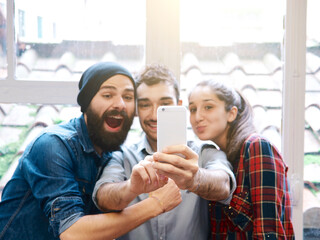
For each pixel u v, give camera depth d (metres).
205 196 1.11
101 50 1.55
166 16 1.50
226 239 1.26
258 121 1.53
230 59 1.55
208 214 1.32
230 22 1.55
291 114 1.51
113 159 1.33
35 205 1.24
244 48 1.55
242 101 1.36
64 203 1.15
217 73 1.55
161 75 1.36
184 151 1.04
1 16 1.53
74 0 1.54
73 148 1.26
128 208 1.17
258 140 1.25
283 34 1.53
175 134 1.06
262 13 1.55
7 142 1.55
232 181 1.18
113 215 1.14
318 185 1.54
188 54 1.55
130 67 1.55
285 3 1.52
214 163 1.23
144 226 1.27
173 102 1.38
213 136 1.35
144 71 1.37
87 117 1.33
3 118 1.55
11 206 1.25
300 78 1.51
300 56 1.51
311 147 1.54
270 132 1.54
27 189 1.25
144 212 1.16
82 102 1.35
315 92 1.54
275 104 1.54
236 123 1.34
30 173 1.21
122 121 1.35
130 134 1.46
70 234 1.12
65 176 1.20
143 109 1.36
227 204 1.23
